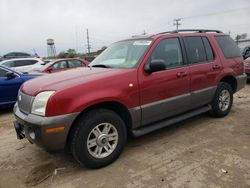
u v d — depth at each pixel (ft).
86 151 10.91
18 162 12.56
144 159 12.16
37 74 24.59
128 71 12.22
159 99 13.28
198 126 16.35
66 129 10.34
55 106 10.13
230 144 13.41
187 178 10.34
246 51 41.22
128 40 15.14
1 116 21.76
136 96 12.28
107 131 11.54
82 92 10.68
